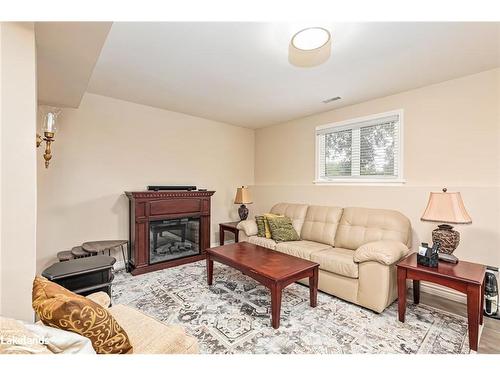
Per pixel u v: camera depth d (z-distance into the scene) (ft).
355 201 10.80
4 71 3.18
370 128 10.68
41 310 2.88
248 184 16.42
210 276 9.06
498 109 7.49
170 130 12.66
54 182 9.50
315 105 11.34
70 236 9.83
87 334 2.91
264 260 7.79
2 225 3.18
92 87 9.57
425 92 8.96
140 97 10.65
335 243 10.07
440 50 6.59
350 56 6.97
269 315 6.97
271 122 14.67
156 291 8.52
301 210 12.02
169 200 11.33
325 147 12.51
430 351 5.42
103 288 5.51
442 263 6.70
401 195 9.37
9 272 3.23
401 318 6.62
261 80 8.70
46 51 5.26
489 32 5.74
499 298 7.09
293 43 6.31
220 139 14.85
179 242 12.03
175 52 6.85
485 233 7.50
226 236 15.28
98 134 10.47
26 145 3.38
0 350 2.04
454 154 8.29
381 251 7.11
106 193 10.71
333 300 7.97
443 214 6.72
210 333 6.09
